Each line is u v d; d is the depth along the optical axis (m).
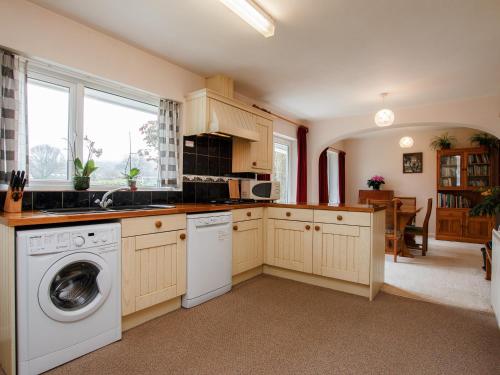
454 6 2.01
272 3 2.00
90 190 2.35
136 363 1.63
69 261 1.60
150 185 2.93
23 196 1.98
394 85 3.56
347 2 1.98
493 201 3.18
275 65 3.03
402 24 2.25
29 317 1.46
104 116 2.57
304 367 1.61
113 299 1.83
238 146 3.64
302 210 3.00
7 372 1.48
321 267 2.87
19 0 1.95
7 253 1.46
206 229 2.51
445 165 5.80
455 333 2.01
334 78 3.37
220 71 3.18
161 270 2.16
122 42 2.55
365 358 1.70
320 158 6.08
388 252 4.54
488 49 2.63
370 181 6.72
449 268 3.70
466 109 4.07
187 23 2.26
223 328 2.04
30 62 2.09
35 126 2.15
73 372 1.54
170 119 3.00
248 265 3.06
